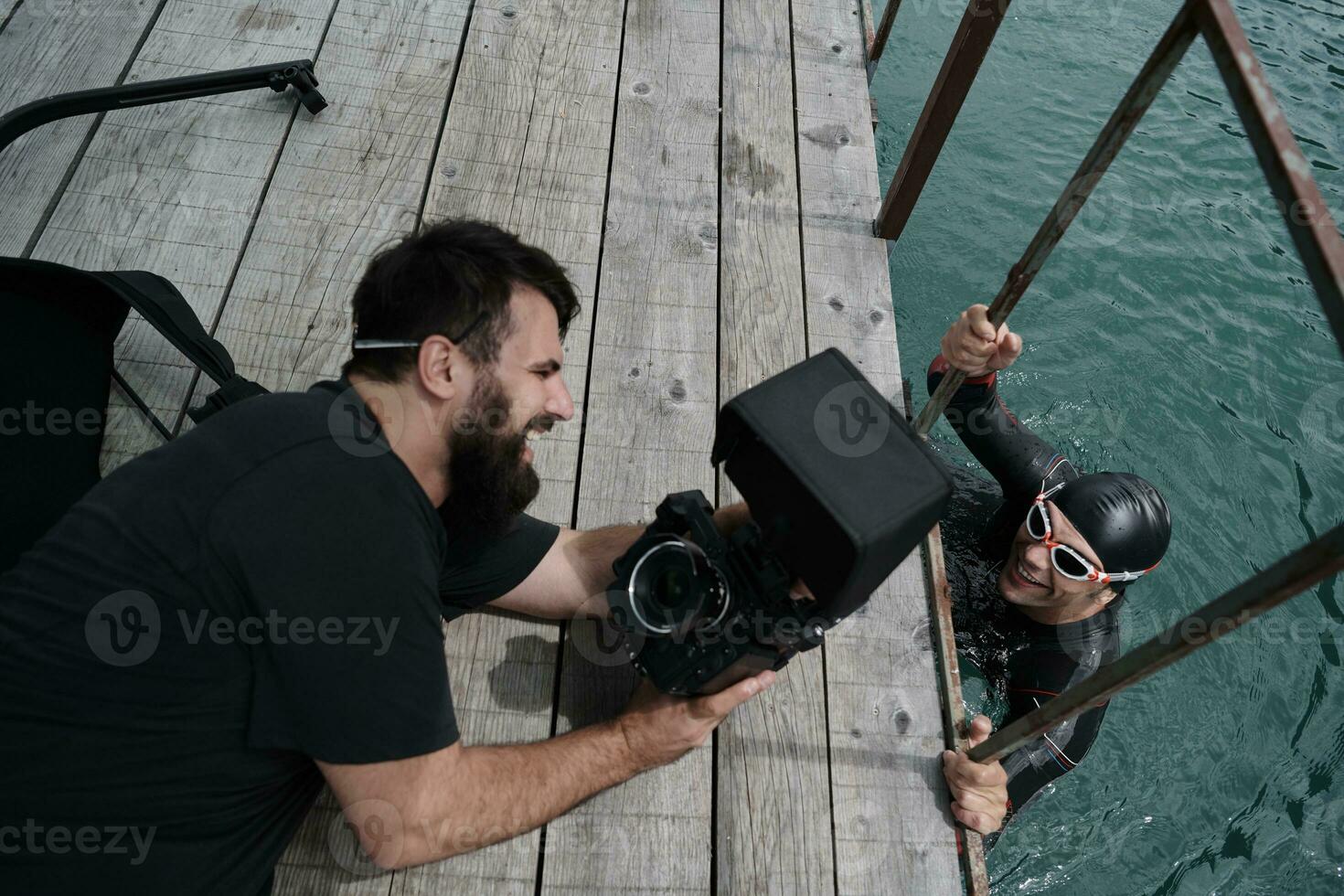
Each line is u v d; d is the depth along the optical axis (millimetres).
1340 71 4199
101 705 1080
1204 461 2973
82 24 2518
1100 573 2184
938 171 3559
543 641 1682
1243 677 2635
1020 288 1579
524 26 2713
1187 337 3211
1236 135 3820
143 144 2303
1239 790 2424
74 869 1100
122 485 1138
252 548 1077
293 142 2361
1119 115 1229
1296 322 3266
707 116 2584
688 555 1229
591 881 1483
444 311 1166
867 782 1617
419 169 2355
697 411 2031
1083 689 1201
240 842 1218
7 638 1086
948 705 1689
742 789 1590
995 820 1579
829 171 2508
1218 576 2793
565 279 1290
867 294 2279
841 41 2832
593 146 2471
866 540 990
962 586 2527
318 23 2621
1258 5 4469
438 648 1170
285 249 2168
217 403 1604
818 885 1517
